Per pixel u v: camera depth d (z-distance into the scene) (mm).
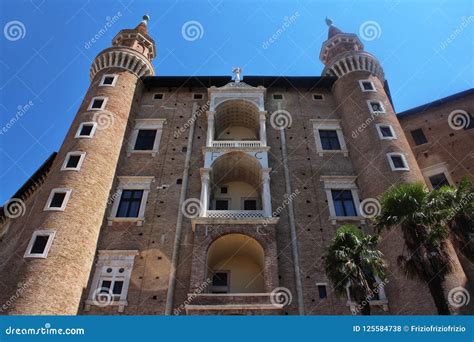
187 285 22781
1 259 31484
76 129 28781
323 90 36031
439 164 31891
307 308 21906
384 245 23375
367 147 29000
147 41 39344
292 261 23969
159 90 35938
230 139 33531
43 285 20281
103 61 35188
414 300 20688
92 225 24141
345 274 17203
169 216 26141
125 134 30750
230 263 25469
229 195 29203
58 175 25625
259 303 20781
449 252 21453
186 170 28844
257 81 35594
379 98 32312
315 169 29188
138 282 22781
